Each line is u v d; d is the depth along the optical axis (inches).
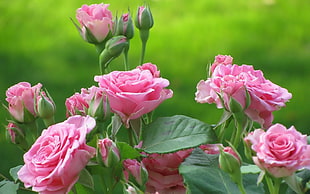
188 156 35.5
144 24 42.3
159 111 102.4
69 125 33.5
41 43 142.1
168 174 36.1
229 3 161.6
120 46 39.4
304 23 150.4
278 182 32.6
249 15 155.3
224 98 35.3
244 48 136.8
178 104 105.6
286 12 156.6
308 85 115.6
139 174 34.6
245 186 34.7
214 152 36.4
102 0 165.3
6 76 122.7
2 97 112.6
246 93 34.9
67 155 32.7
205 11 158.6
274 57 131.2
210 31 146.3
